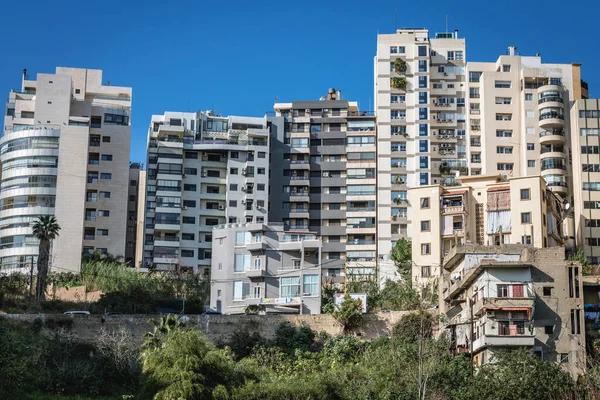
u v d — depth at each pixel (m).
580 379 82.38
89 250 153.62
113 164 158.25
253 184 165.38
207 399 80.75
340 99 181.88
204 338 87.75
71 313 105.62
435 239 131.38
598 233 147.75
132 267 157.62
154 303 119.12
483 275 91.38
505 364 82.06
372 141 168.12
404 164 164.38
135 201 172.75
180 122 168.62
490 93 164.00
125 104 172.88
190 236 162.25
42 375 91.00
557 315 89.19
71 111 160.62
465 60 172.25
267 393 83.00
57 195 151.38
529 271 90.69
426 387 83.38
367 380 87.44
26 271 145.88
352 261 161.25
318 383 84.94
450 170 165.00
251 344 103.56
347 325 107.12
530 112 161.75
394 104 167.12
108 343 97.62
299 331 106.00
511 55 168.12
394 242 160.50
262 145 167.75
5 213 151.50
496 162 161.25
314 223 165.88
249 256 125.06
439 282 107.62
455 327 97.50
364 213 164.12
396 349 93.81
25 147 153.50
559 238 134.75
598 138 152.00
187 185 164.50
